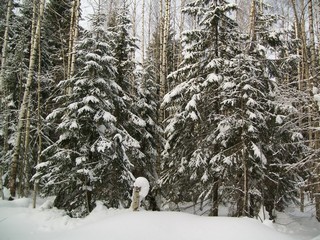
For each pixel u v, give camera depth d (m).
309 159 11.86
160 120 16.70
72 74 14.27
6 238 9.16
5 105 16.95
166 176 15.12
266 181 13.33
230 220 9.28
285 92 12.62
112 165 12.81
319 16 20.11
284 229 12.98
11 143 17.75
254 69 12.24
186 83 14.26
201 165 13.18
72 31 16.61
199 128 14.12
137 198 11.21
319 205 13.38
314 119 12.18
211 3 14.52
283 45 14.95
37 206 13.60
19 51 16.81
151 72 19.48
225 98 13.12
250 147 11.81
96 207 11.67
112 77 13.96
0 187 14.09
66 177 12.33
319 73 12.91
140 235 8.41
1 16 17.61
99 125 12.79
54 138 18.77
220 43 14.87
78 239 8.46
